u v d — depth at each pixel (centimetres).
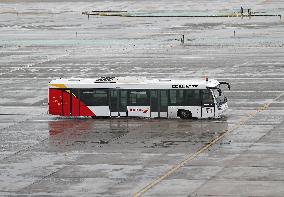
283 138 12344
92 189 9388
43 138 12862
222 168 10344
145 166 10625
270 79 19538
